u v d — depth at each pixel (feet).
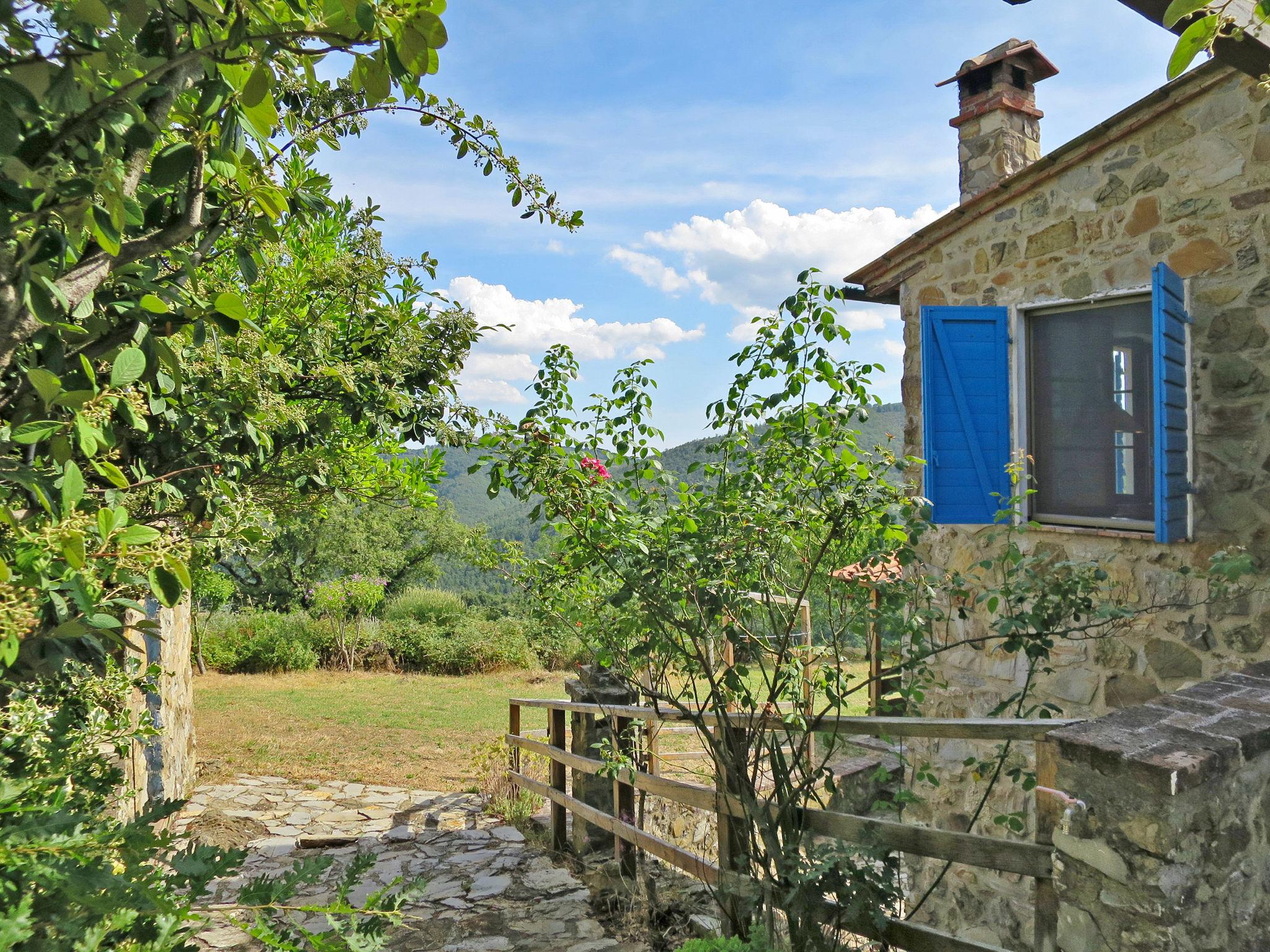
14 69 3.51
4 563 3.43
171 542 4.31
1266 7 4.60
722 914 10.89
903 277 18.44
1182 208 12.97
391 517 73.00
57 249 3.98
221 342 8.69
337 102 7.72
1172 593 12.90
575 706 15.70
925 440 15.17
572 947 12.32
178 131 5.39
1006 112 18.04
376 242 12.84
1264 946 7.05
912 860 16.67
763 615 10.56
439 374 12.94
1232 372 12.29
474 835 18.65
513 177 7.14
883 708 10.87
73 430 4.28
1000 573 15.46
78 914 3.59
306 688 44.21
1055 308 15.12
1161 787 5.99
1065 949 6.77
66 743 4.99
